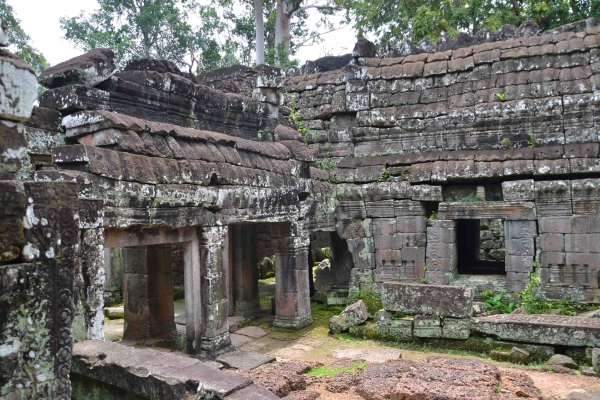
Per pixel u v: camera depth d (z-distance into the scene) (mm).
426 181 11508
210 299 8242
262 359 8125
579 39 11562
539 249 10562
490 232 16562
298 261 10891
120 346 5617
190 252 8203
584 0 16625
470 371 6590
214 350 8234
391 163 12188
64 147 6301
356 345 9586
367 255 12117
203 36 23703
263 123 11164
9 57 3066
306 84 14156
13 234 2951
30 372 3053
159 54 23391
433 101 12531
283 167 10344
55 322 3184
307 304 11219
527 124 11281
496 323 8750
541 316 8977
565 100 10883
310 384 6812
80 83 7379
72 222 3305
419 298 9445
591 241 10133
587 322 8430
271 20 25812
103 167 6328
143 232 7309
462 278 11336
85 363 5262
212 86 11609
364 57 13680
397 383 6258
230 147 9070
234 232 11844
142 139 7199
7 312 2943
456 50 12961
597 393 6422
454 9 17859
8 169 3076
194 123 9336
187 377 4867
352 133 12945
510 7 18109
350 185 12391
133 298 9711
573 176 10586
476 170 10984
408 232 11727
